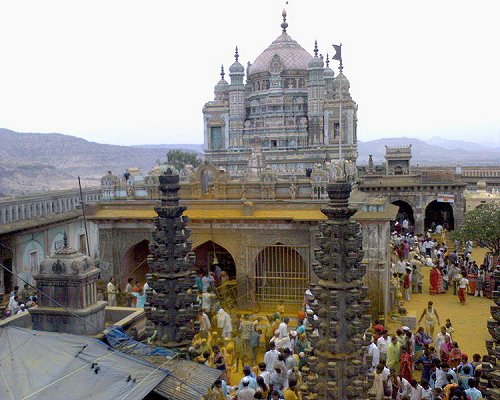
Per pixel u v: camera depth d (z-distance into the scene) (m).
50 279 16.84
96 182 148.75
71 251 17.19
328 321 12.66
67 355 11.48
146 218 30.64
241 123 63.84
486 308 31.12
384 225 27.84
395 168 60.78
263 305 29.92
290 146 59.72
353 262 12.63
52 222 34.12
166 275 15.05
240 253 30.09
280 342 19.89
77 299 16.75
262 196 30.89
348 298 12.55
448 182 54.75
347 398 12.44
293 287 29.67
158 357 12.88
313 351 12.96
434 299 33.31
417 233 53.69
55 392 10.09
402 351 19.97
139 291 28.00
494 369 11.31
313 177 30.20
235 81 63.62
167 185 15.22
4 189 120.56
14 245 31.28
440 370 18.02
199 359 16.30
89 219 31.25
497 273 11.75
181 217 15.61
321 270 12.83
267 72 63.03
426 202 54.47
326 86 63.62
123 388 10.44
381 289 27.91
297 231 29.17
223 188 31.62
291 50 63.81
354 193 32.84
